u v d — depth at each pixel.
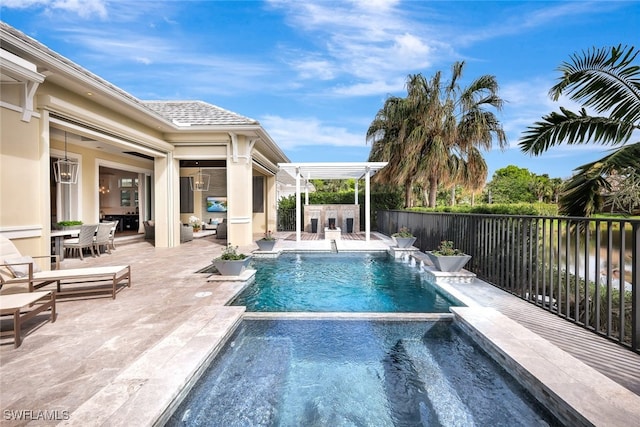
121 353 3.21
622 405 2.29
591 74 5.48
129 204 16.47
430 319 4.39
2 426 2.18
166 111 12.28
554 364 2.85
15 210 5.75
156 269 7.33
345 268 8.16
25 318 3.49
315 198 19.28
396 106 15.41
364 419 2.58
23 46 5.28
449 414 2.62
